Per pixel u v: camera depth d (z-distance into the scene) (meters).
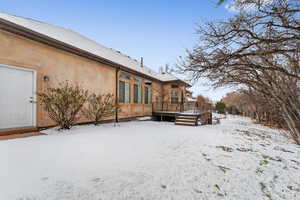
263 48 3.24
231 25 3.29
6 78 4.58
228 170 2.92
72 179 2.25
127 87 10.09
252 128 10.82
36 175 2.30
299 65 3.79
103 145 4.02
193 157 3.54
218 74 4.73
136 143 4.46
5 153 3.07
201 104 11.12
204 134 6.48
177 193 2.08
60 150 3.45
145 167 2.84
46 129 5.50
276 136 7.77
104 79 8.17
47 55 5.55
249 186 2.39
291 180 2.64
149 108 12.78
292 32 2.85
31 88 5.12
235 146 4.79
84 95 6.61
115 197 1.90
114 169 2.67
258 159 3.62
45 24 8.01
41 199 1.78
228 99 32.12
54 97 5.26
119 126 7.61
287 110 6.23
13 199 1.75
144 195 1.99
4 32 4.42
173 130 7.17
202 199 1.99
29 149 3.38
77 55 6.71
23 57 4.85
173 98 14.27
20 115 4.88
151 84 13.02
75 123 6.54
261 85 6.46
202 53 3.84
